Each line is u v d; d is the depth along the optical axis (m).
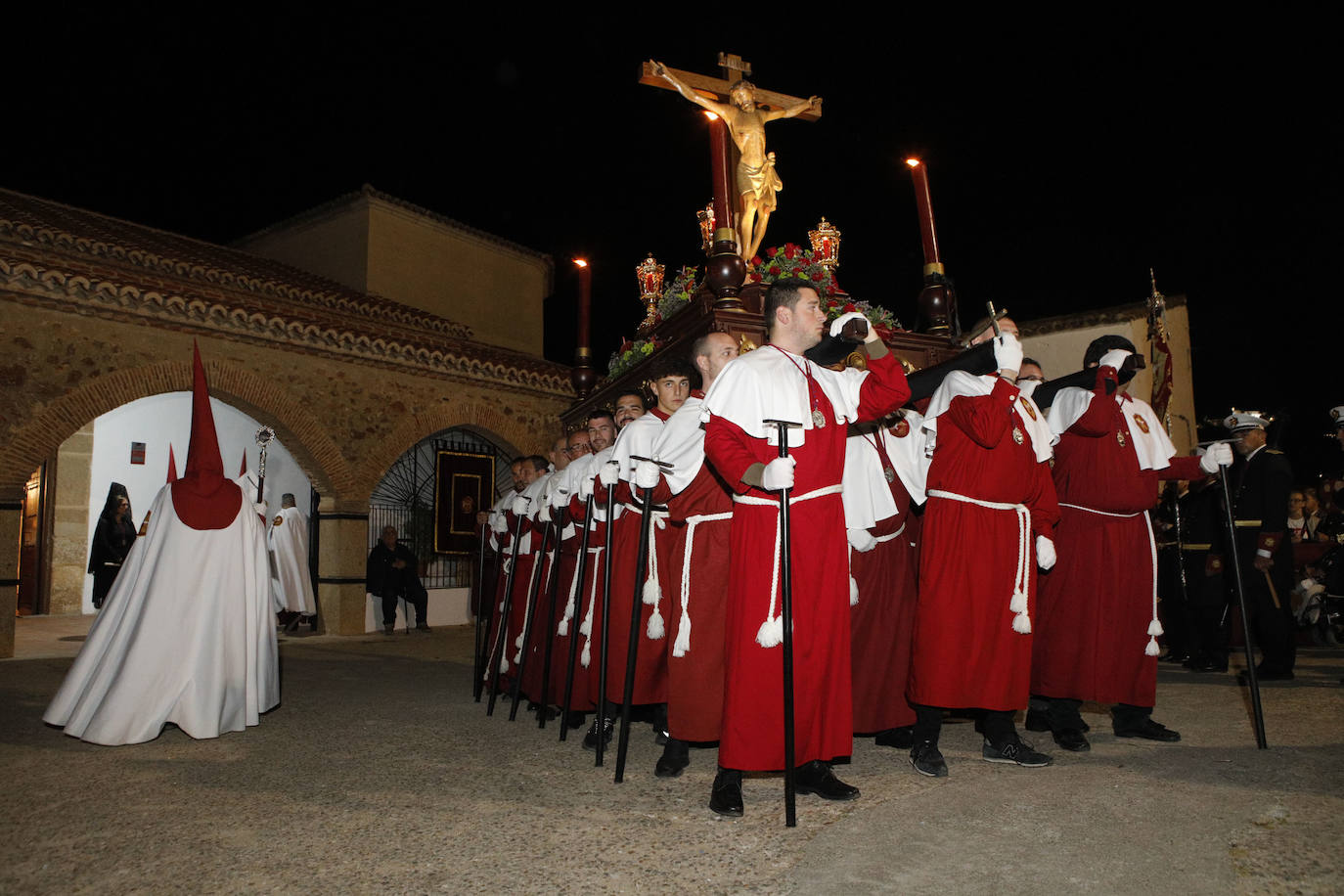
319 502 12.55
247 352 11.48
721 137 5.37
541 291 19.72
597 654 4.96
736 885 2.58
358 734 4.96
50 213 13.57
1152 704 4.22
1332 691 5.65
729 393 3.32
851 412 3.59
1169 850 2.69
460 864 2.83
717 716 3.87
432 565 14.19
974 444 3.90
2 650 9.20
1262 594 6.24
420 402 13.38
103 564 12.67
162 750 4.54
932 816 3.09
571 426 7.23
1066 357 14.13
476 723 5.31
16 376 9.53
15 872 2.85
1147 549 4.30
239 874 2.79
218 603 5.00
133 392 10.40
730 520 4.00
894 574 4.32
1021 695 3.84
